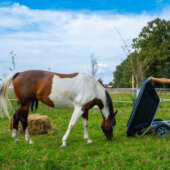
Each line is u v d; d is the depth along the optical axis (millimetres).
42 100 4129
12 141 4305
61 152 3600
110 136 4418
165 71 32812
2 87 4246
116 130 5434
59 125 6000
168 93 18469
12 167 2951
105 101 4312
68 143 4234
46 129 5094
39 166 2918
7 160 3197
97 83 4289
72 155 3465
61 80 4016
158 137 4586
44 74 4160
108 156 3381
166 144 3984
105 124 4383
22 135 4930
